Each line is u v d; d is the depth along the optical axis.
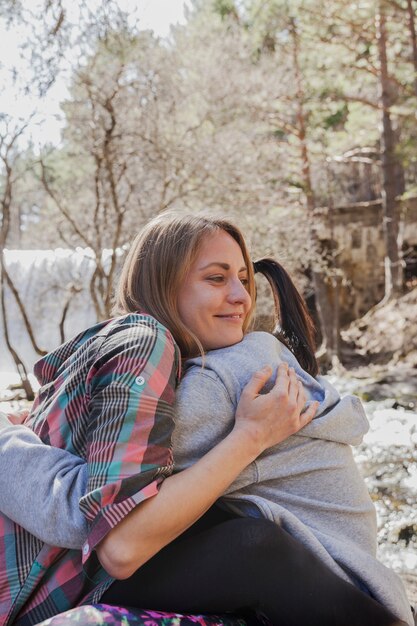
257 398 1.33
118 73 9.72
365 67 15.48
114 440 1.15
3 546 1.27
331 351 15.76
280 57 15.36
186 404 1.33
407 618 1.39
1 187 15.38
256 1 14.49
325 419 1.41
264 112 14.94
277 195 13.23
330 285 18.48
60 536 1.19
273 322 1.80
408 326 15.38
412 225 18.31
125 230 10.91
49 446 1.29
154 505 1.14
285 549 1.23
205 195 11.16
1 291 10.77
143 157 10.60
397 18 14.46
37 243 16.30
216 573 1.23
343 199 22.02
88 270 14.69
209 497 1.20
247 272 1.58
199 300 1.47
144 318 1.33
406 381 10.93
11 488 1.25
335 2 14.13
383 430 4.91
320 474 1.41
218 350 1.47
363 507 1.44
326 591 1.24
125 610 1.17
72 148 11.59
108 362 1.24
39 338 16.25
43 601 1.26
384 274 18.34
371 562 1.36
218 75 12.21
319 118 16.19
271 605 1.23
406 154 14.48
